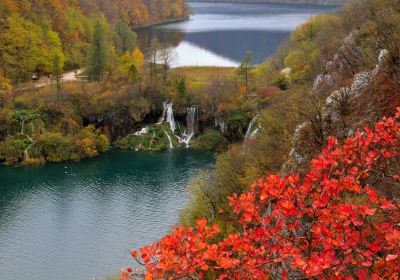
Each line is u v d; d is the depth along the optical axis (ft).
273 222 49.21
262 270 41.27
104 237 179.73
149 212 202.08
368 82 106.22
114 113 320.91
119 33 498.28
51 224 192.03
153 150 301.84
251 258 41.14
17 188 234.17
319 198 42.27
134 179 245.86
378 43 126.72
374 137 47.39
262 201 45.80
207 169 260.42
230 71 402.31
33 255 167.53
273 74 319.47
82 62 424.87
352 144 46.78
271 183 44.16
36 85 349.00
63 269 158.30
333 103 109.81
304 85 187.42
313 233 42.98
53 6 463.83
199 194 151.02
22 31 375.66
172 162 275.39
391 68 100.01
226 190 149.07
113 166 268.82
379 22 144.36
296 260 35.86
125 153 296.30
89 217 197.98
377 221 50.26
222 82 334.24
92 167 267.18
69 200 217.56
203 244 39.19
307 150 105.09
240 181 137.28
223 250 43.60
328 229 39.45
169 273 39.04
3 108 298.56
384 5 170.71
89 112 316.60
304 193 43.83
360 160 48.16
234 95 316.40
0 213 203.41
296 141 110.11
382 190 61.62
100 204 212.02
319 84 147.23
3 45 363.35
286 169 109.70
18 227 189.57
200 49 554.46
